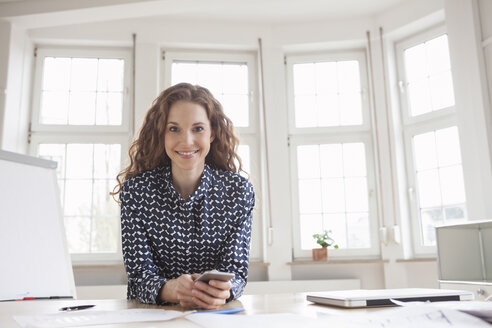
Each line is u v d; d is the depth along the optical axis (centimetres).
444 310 59
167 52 404
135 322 69
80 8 340
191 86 130
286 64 414
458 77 321
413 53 385
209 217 129
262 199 385
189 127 124
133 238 124
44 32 384
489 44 305
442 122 357
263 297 120
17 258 181
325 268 373
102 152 386
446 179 352
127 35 391
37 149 381
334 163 396
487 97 303
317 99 409
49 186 204
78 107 392
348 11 388
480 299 226
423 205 365
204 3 339
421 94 377
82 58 400
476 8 315
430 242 358
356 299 84
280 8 381
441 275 256
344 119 404
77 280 356
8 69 349
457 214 343
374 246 378
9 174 189
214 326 59
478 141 304
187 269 131
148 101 383
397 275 357
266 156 383
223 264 125
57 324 69
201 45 400
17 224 186
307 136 402
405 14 374
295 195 393
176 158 124
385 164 376
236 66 414
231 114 405
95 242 372
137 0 335
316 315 71
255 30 404
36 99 387
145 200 127
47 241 195
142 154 136
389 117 380
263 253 379
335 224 387
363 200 388
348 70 410
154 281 109
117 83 398
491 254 267
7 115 348
